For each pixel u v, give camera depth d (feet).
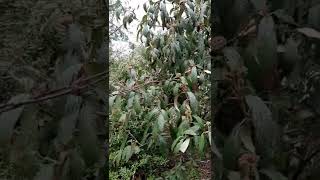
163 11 6.13
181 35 6.25
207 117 5.70
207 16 6.03
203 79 5.91
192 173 5.77
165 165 6.40
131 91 5.62
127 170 6.26
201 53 6.17
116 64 6.53
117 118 5.91
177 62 6.30
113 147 6.39
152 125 5.45
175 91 5.51
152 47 6.38
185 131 5.06
